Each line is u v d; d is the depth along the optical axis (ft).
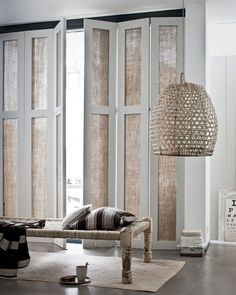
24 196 20.42
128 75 19.31
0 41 20.99
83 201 19.06
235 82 23.48
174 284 13.39
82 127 21.16
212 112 15.03
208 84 19.53
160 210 18.76
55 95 19.61
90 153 19.10
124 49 19.38
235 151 23.45
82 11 19.48
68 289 12.83
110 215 14.48
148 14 19.71
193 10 18.30
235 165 23.44
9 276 13.89
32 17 20.20
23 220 17.02
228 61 23.57
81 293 12.46
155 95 18.81
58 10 19.29
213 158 23.70
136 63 19.17
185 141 14.62
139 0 18.13
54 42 19.99
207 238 19.17
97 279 13.80
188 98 14.71
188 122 14.60
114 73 19.53
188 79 18.35
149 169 18.89
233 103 23.50
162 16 19.56
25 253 14.14
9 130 20.80
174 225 18.67
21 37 20.57
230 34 21.48
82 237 13.82
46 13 19.67
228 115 23.56
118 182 19.39
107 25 19.44
